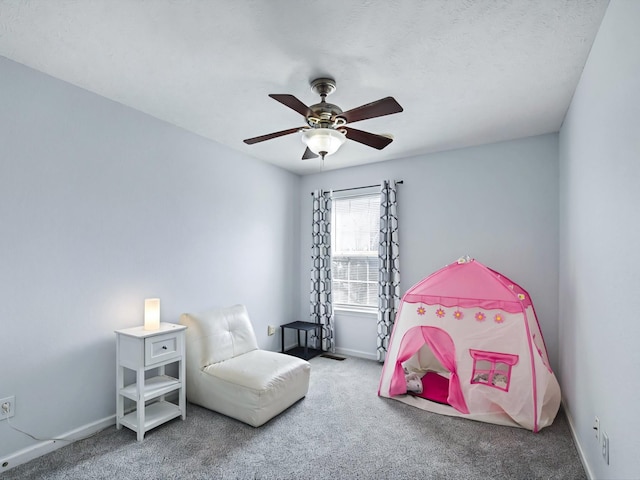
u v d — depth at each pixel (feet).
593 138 6.35
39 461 6.99
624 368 4.78
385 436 8.07
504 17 5.63
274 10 5.47
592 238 6.49
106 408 8.48
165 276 10.00
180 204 10.47
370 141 8.07
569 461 7.09
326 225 15.15
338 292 15.26
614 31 5.06
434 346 9.71
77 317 7.97
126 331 8.37
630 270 4.54
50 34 6.12
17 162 7.04
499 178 11.71
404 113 9.43
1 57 6.84
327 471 6.76
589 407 6.66
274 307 14.35
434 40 6.24
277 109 9.25
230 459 7.12
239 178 12.69
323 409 9.48
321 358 14.15
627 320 4.66
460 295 9.67
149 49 6.59
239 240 12.64
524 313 8.79
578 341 7.72
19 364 7.02
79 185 8.05
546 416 8.66
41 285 7.38
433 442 7.81
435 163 12.89
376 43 6.34
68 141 7.86
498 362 8.91
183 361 8.91
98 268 8.39
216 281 11.66
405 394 10.27
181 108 9.20
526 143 11.30
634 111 4.32
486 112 9.36
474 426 8.55
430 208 12.95
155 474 6.61
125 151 9.01
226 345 10.32
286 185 15.21
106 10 5.50
